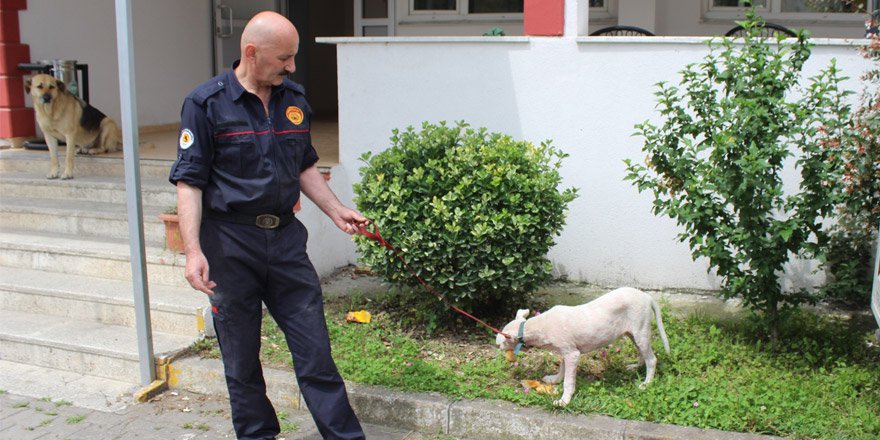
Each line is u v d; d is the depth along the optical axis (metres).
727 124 4.60
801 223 4.38
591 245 5.91
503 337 4.11
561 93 5.79
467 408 3.99
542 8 5.73
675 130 4.66
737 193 4.27
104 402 4.54
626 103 5.64
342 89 6.36
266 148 3.46
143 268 4.55
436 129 5.14
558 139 5.86
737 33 7.53
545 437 3.84
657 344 4.58
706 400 3.89
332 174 6.31
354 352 4.65
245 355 3.61
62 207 6.46
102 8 8.62
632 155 5.70
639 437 3.68
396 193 4.77
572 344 3.94
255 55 3.35
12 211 6.52
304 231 3.74
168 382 4.72
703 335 4.75
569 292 5.74
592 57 5.66
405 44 6.11
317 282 3.71
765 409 3.80
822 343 4.61
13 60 7.80
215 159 3.46
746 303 4.66
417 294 5.43
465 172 4.85
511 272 4.68
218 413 4.38
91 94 8.56
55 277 5.81
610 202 5.81
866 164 4.19
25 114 7.97
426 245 4.68
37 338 5.06
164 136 8.59
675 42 5.43
